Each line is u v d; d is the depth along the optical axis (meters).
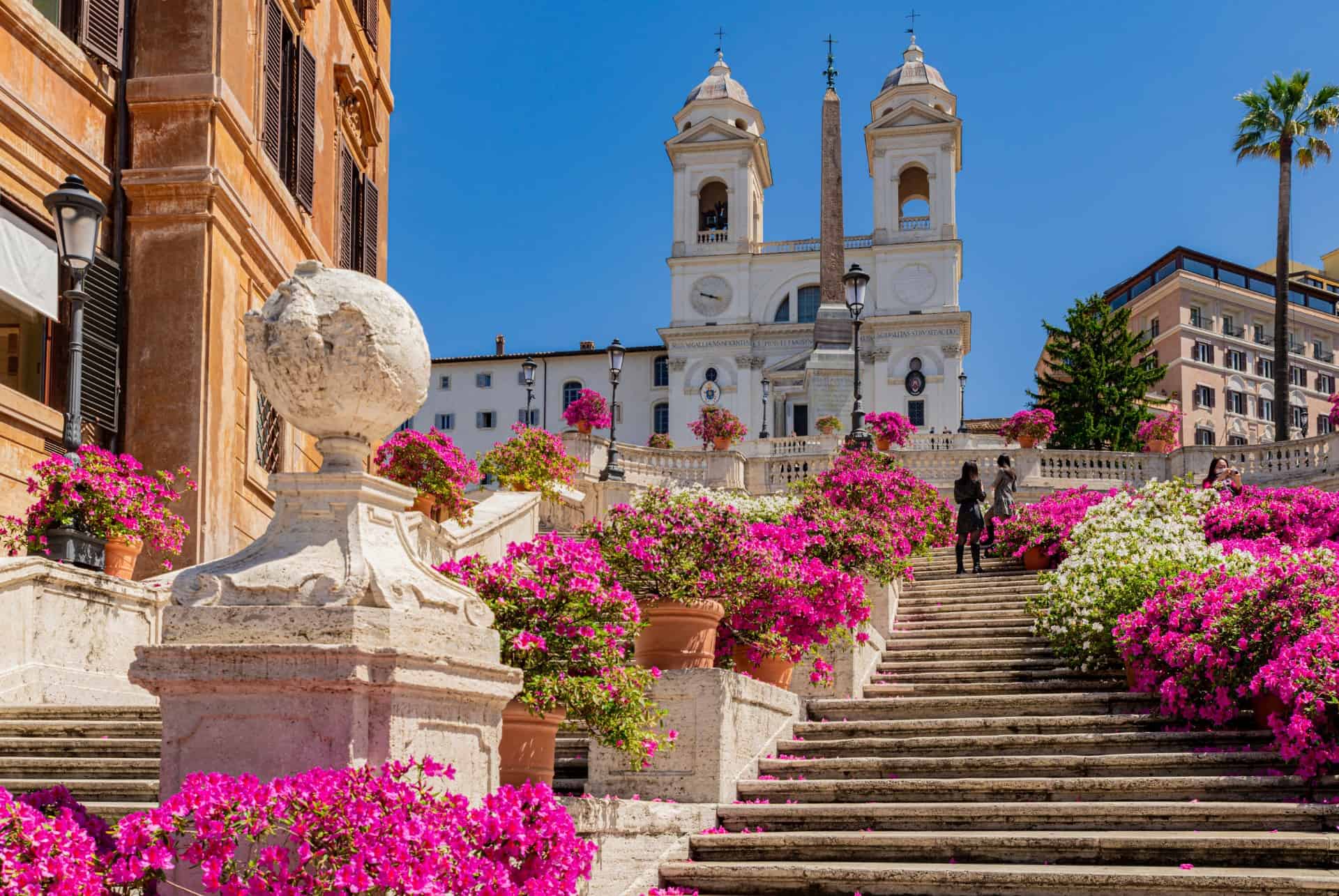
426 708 4.93
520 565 8.19
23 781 9.40
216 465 15.91
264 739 4.70
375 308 5.18
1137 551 13.93
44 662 11.51
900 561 15.37
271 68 18.73
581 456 32.50
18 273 14.09
